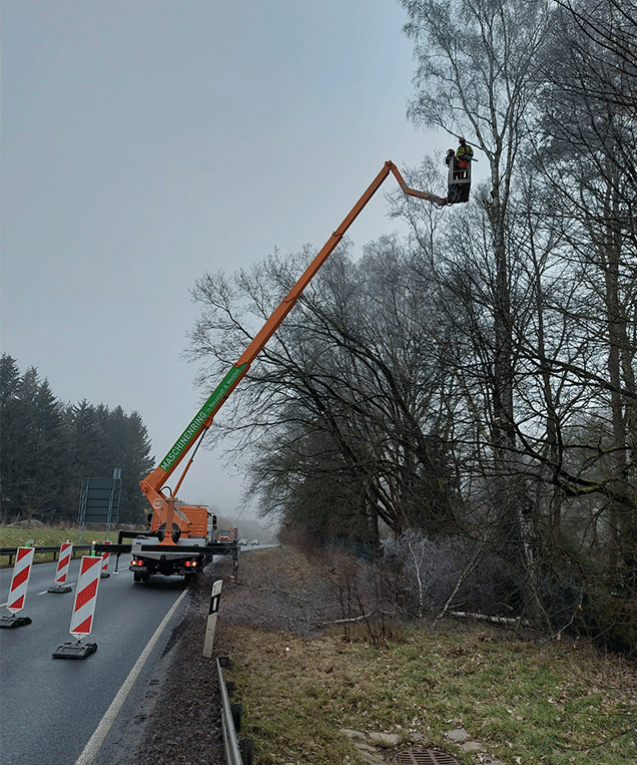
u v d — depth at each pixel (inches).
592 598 447.5
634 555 418.0
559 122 407.2
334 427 818.8
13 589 465.4
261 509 1171.9
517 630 491.8
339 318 811.4
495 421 493.0
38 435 2600.9
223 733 231.9
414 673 384.8
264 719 279.7
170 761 215.8
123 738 238.7
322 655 426.3
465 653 441.7
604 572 443.8
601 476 490.0
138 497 3395.7
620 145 357.7
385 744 280.4
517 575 542.6
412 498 729.0
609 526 464.8
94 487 1289.4
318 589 719.1
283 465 887.1
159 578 883.4
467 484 620.1
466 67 749.9
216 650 409.7
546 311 468.1
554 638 468.8
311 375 800.9
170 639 438.9
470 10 721.6
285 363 837.8
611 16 338.0
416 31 757.9
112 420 3587.6
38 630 443.5
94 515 1278.3
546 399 448.1
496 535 534.0
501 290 506.9
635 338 402.0
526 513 519.2
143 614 546.6
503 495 515.5
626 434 422.9
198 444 725.3
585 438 482.3
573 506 541.6
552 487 491.5
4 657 358.0
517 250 492.7
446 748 276.8
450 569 571.5
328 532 1198.3
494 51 717.3
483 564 570.6
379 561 690.2
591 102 376.2
